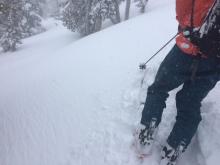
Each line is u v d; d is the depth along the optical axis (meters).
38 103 6.05
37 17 32.38
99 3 20.91
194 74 2.49
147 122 2.78
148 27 10.41
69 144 3.84
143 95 4.08
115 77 5.48
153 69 4.80
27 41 28.66
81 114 4.47
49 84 7.17
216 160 2.57
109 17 21.38
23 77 10.52
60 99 5.66
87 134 3.81
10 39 25.06
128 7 22.81
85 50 10.10
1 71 18.20
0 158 4.44
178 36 2.64
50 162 3.69
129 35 10.05
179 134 2.60
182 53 2.57
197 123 2.63
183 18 2.52
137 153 2.96
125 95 4.36
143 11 24.33
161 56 5.61
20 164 4.05
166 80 2.73
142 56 6.52
